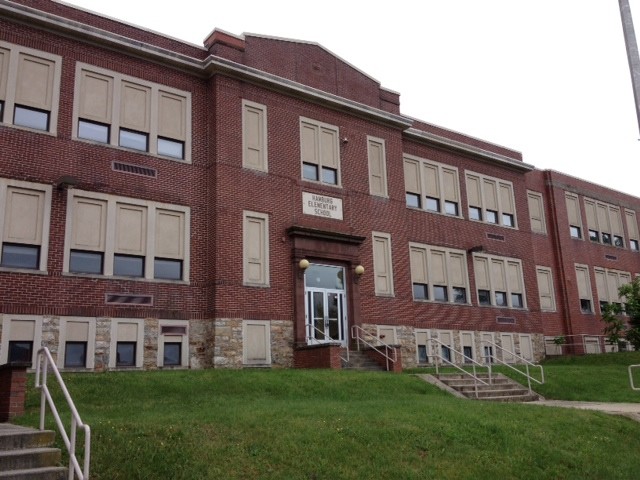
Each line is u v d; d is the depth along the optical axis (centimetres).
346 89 2569
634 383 2094
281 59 2373
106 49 2011
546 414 1323
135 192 1972
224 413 1104
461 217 3027
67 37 1936
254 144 2227
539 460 1057
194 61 2155
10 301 1692
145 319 1908
